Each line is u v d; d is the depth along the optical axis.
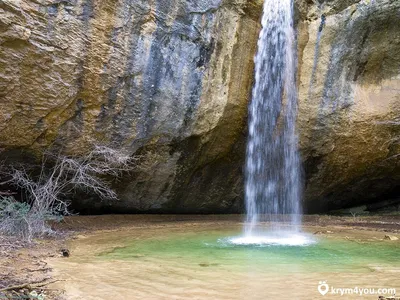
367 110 10.48
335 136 10.79
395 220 10.98
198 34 8.98
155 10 8.32
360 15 10.02
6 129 7.23
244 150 10.71
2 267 4.52
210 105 9.50
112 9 7.73
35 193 7.81
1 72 6.74
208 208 11.51
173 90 8.91
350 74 10.54
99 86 7.89
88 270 4.66
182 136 9.47
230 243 6.89
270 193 11.50
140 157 9.31
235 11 9.49
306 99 10.53
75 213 9.54
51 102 7.41
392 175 11.83
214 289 3.97
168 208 10.84
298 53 10.55
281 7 10.19
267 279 4.36
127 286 4.05
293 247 6.52
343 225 9.94
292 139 10.83
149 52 8.38
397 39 10.20
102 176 9.05
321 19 10.38
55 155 8.05
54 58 7.18
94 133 8.23
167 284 4.14
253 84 10.10
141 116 8.70
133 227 8.86
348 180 11.86
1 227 6.58
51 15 6.99
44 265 4.78
